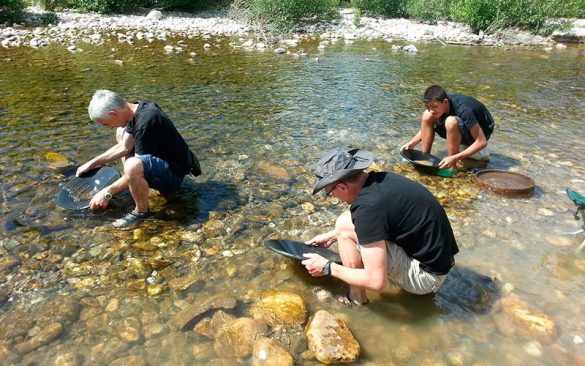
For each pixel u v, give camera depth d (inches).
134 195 166.2
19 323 117.4
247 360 108.2
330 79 371.9
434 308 127.3
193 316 120.4
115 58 420.8
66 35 531.2
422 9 729.6
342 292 133.4
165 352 109.7
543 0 647.1
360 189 118.5
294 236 161.2
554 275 141.2
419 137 221.5
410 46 522.9
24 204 173.0
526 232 164.4
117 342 112.3
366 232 114.3
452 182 203.2
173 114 275.9
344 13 775.1
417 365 108.6
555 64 470.0
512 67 448.8
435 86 202.4
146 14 721.6
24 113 269.7
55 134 239.9
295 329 118.0
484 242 157.6
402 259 122.4
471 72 418.9
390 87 353.1
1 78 341.4
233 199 183.9
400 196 116.7
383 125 270.2
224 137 244.1
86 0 684.1
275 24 607.8
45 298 126.6
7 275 135.3
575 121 288.2
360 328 120.1
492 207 181.5
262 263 145.1
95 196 167.0
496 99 332.8
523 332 118.1
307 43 546.3
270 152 227.5
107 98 163.5
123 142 178.4
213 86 339.3
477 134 203.8
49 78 345.1
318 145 237.8
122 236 157.1
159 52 457.7
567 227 168.1
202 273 139.4
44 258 143.7
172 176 174.7
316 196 187.8
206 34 585.6
